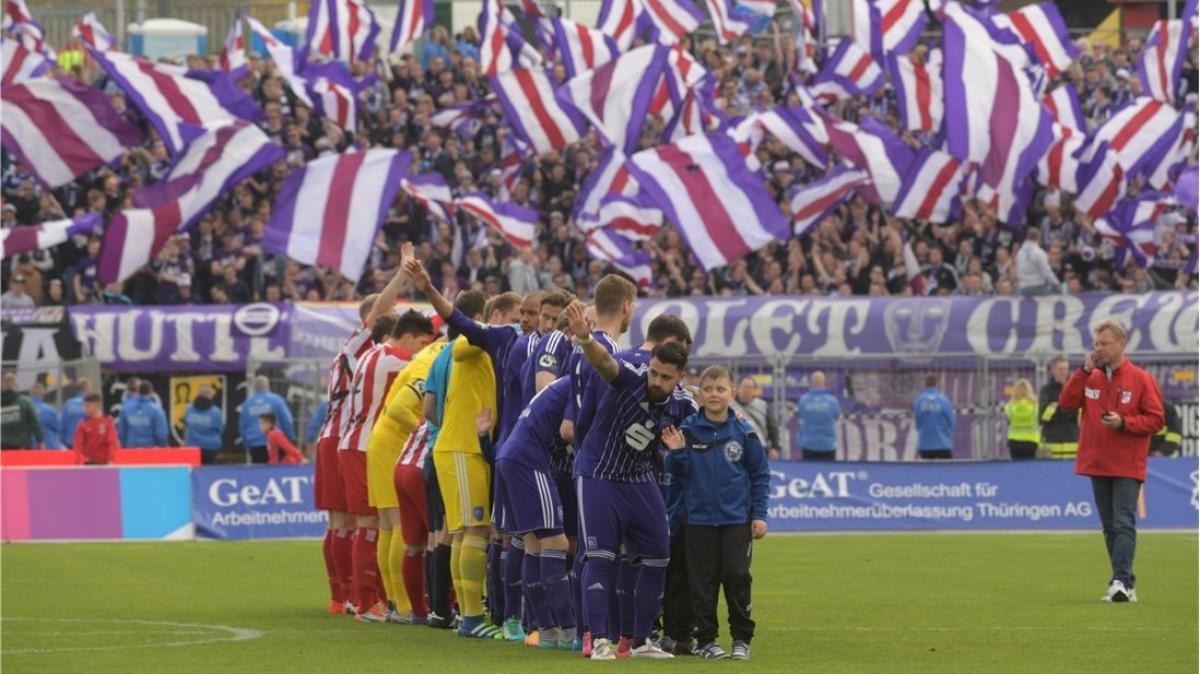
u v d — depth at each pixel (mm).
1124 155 77125
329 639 30438
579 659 27000
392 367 34594
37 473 59844
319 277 76688
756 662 26562
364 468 34438
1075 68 90562
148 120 78812
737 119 80562
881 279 73125
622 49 84500
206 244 76562
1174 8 93375
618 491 26625
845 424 66438
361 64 85062
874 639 29906
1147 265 75500
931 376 64438
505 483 28500
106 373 71250
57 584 42219
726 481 27062
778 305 70062
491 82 77500
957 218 76812
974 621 32875
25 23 87188
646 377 26297
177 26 101125
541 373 28781
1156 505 60562
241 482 60719
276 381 68062
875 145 75000
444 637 30797
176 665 26484
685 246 76812
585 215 74062
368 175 72312
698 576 27141
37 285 76000
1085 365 36906
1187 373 65938
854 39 81375
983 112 73062
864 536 59281
